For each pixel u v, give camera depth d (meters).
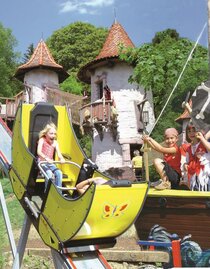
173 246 6.75
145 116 12.72
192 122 7.13
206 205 6.59
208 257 6.58
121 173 19.28
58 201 5.67
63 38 53.09
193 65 14.27
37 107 7.50
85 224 5.52
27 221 6.87
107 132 23.59
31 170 6.49
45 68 29.14
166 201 6.90
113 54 23.22
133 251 7.56
